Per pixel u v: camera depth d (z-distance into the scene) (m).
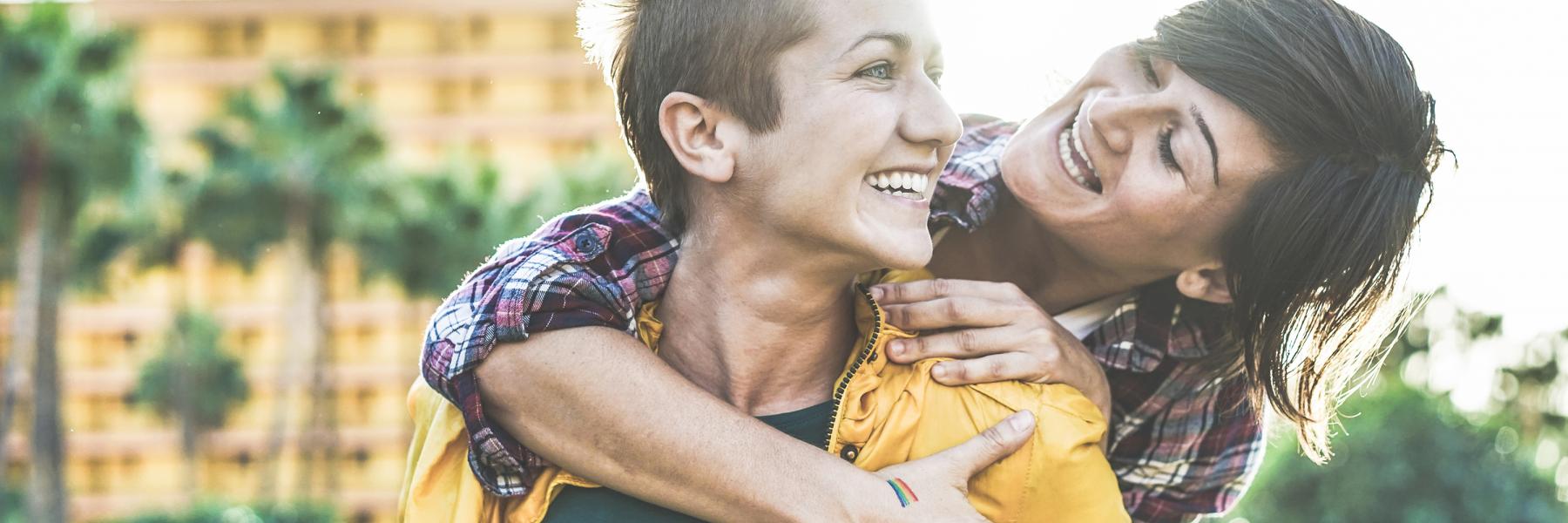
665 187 2.06
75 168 22.34
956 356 2.15
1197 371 2.81
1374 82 2.35
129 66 22.86
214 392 32.41
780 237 1.95
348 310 37.41
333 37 40.31
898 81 1.90
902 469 1.99
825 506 1.93
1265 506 10.82
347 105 26.27
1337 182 2.36
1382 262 2.44
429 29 39.88
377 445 37.16
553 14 40.06
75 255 25.45
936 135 1.89
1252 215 2.38
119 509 36.72
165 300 38.03
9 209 22.58
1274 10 2.35
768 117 1.89
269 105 27.11
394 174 26.83
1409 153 2.41
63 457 24.42
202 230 26.27
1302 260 2.40
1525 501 10.62
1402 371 12.29
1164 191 2.36
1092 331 2.76
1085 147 2.43
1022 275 2.70
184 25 40.66
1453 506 10.48
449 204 26.47
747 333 2.02
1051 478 2.06
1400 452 10.62
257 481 36.47
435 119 39.44
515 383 1.98
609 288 2.01
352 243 26.88
